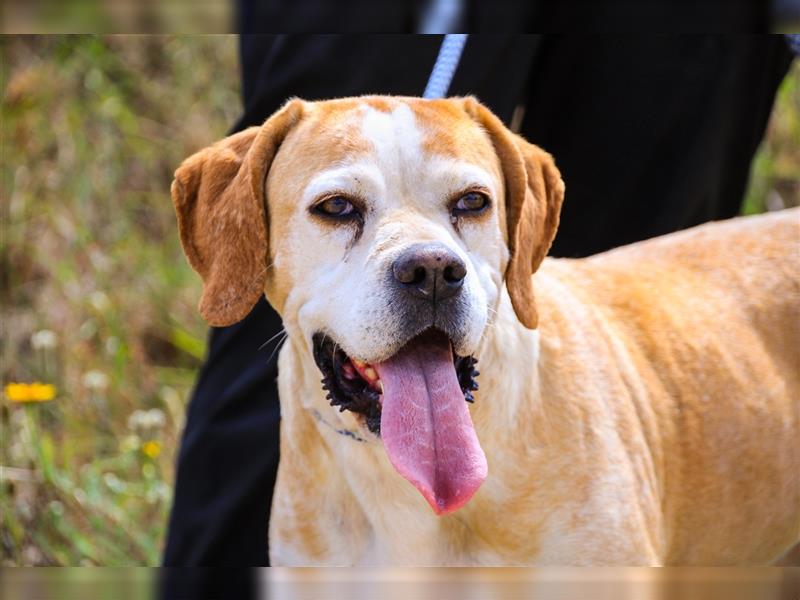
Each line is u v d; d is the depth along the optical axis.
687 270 7.24
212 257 6.19
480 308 5.59
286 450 6.53
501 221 6.11
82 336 10.37
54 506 8.48
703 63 8.02
